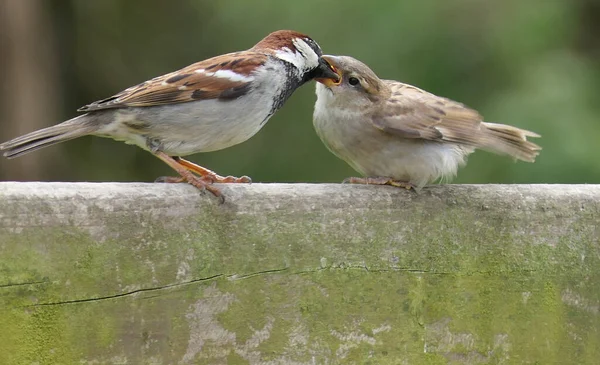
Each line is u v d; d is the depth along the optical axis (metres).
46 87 18.75
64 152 18.62
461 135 7.12
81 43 19.34
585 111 14.56
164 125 7.11
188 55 18.28
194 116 7.12
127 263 5.16
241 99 7.26
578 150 13.95
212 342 5.33
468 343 5.84
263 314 5.44
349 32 15.00
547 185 6.17
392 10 14.88
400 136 7.15
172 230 5.27
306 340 5.52
